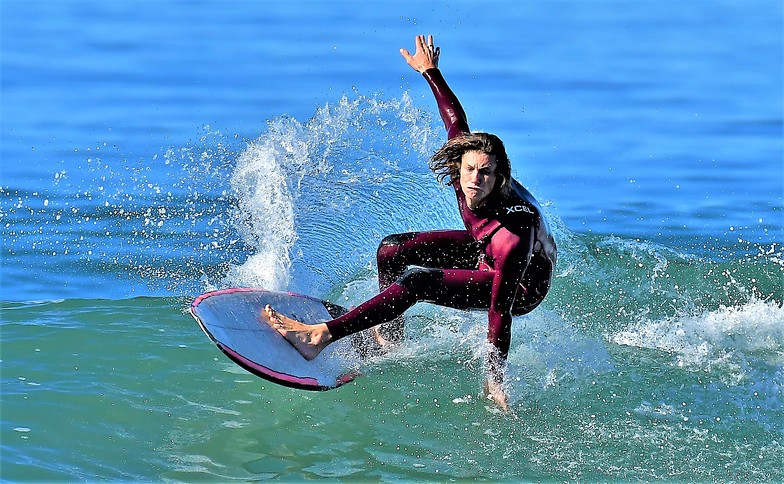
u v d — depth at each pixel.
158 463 18.02
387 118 31.28
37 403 19.89
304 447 18.81
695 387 21.47
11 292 26.84
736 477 17.97
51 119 45.34
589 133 44.91
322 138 29.55
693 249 31.03
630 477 17.97
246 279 25.98
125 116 45.72
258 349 19.97
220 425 19.53
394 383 21.45
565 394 21.03
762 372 22.25
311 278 25.69
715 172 39.88
